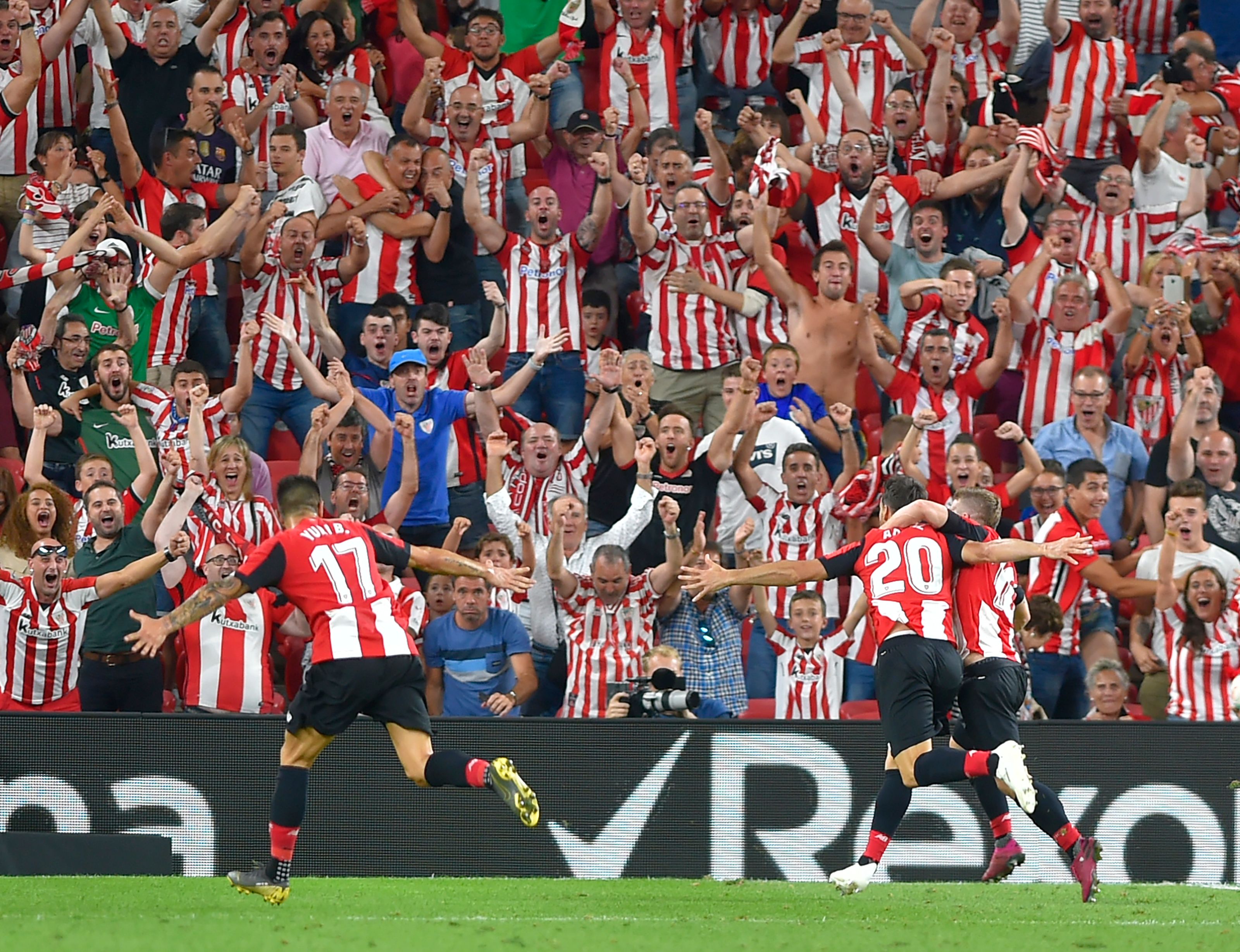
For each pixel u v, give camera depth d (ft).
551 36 131.95
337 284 119.14
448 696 91.40
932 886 74.69
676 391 117.19
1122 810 77.92
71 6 121.70
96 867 71.97
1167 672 96.02
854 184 122.93
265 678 87.71
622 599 93.76
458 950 47.80
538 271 116.78
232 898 63.67
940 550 65.77
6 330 112.78
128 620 86.07
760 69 135.64
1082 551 64.39
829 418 112.06
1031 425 115.85
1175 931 55.77
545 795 77.25
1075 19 136.05
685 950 48.73
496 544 93.40
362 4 137.59
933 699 65.05
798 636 94.63
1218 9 142.51
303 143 121.60
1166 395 115.03
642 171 116.88
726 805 77.66
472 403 106.52
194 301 114.93
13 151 121.60
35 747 74.74
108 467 94.58
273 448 111.34
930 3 138.10
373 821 76.69
